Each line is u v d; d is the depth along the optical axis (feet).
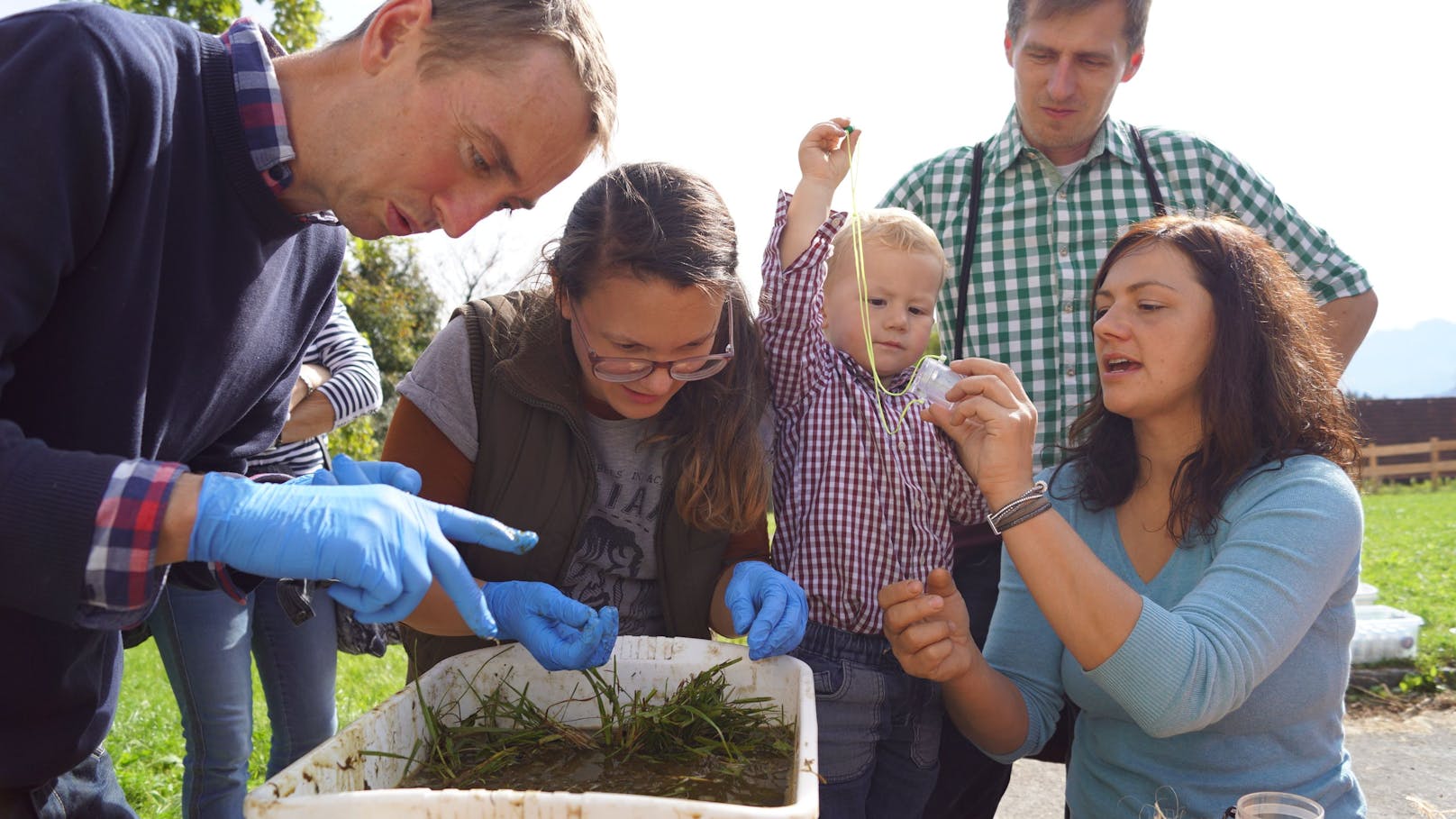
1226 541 6.39
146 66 4.16
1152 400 6.62
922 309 8.39
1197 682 5.67
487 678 5.73
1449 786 12.66
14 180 3.73
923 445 7.75
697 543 6.73
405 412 6.50
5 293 3.71
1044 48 9.70
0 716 4.56
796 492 7.68
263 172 4.57
